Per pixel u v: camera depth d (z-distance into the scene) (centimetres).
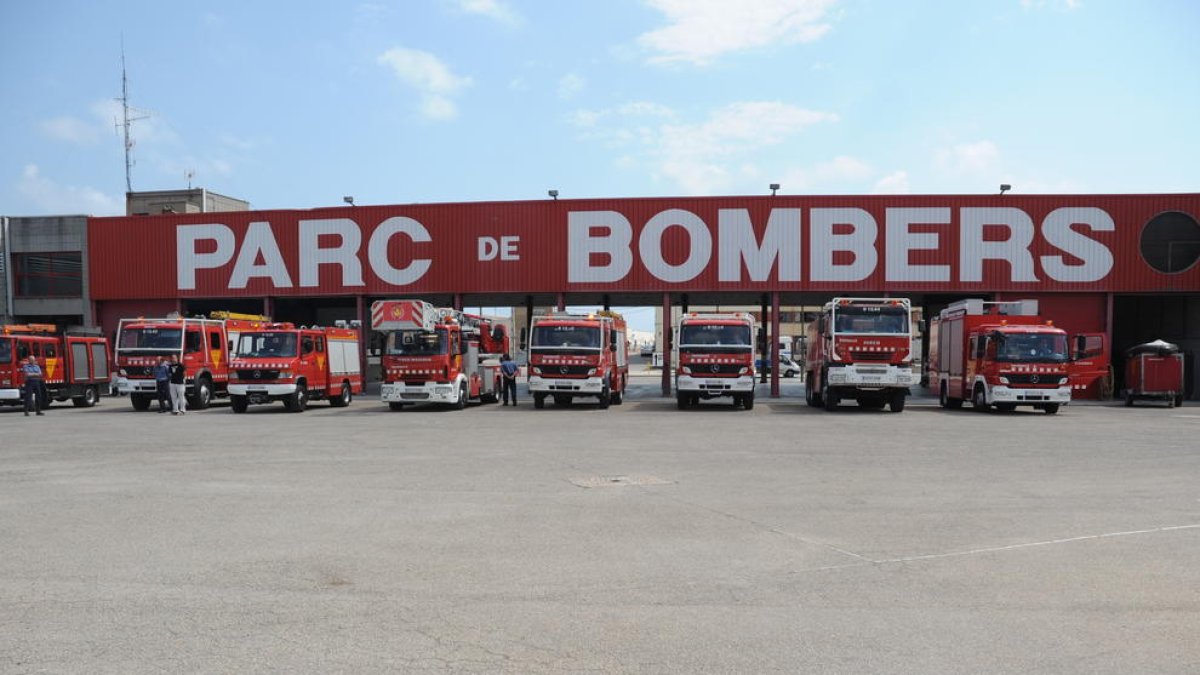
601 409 2584
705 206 3288
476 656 466
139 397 2694
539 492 1001
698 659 462
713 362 2491
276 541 743
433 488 1031
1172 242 3133
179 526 807
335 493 995
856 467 1225
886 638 496
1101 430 1844
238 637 496
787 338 6250
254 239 3491
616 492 1002
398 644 484
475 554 696
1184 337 3341
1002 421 2111
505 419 2184
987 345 2422
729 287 3278
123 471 1193
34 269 3659
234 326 2984
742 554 696
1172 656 469
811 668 449
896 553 701
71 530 790
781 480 1096
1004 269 3186
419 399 2488
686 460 1308
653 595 582
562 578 624
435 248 3391
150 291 3559
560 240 3338
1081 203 3161
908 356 2334
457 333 2561
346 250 3428
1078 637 499
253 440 1642
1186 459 1319
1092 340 3108
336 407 2781
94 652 471
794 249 3256
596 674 440
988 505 917
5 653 470
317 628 512
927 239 3209
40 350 2716
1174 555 692
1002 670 448
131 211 5303
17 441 1645
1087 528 798
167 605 558
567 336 2552
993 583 612
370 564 664
